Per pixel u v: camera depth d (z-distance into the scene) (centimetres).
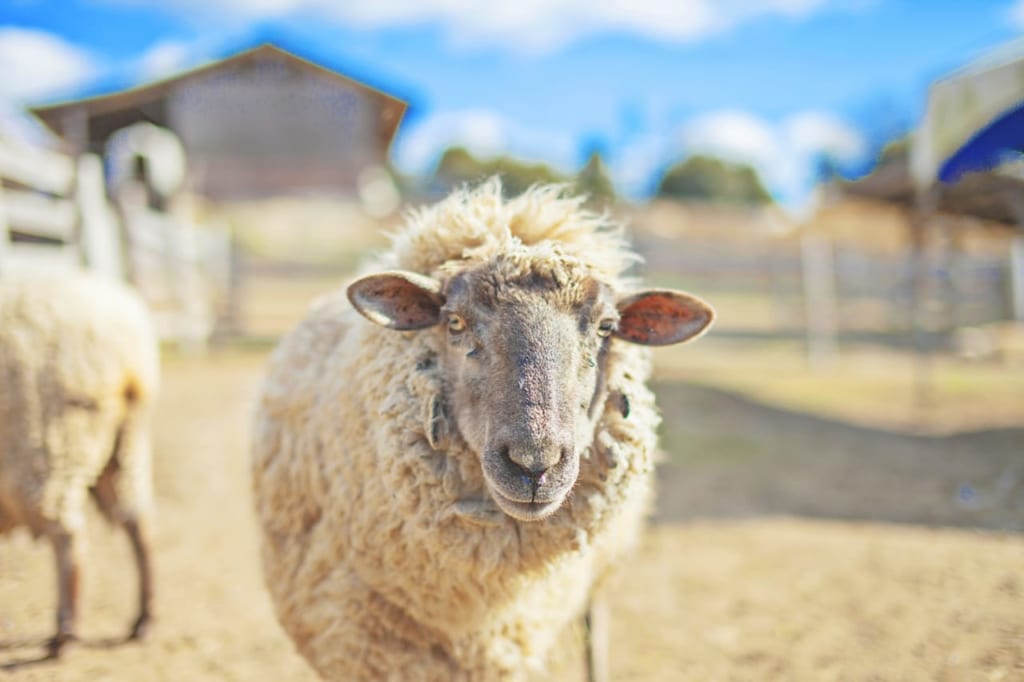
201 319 1470
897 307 2158
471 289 286
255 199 1842
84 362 400
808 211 1759
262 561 353
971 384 1349
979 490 714
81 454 399
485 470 265
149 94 1098
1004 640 407
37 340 391
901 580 511
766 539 617
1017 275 2067
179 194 1387
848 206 1499
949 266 1739
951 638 420
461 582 287
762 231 2023
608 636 460
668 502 723
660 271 1908
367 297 288
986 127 741
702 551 596
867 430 1010
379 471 293
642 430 316
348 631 299
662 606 501
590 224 330
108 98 1056
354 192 1570
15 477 387
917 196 1138
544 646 324
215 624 459
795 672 405
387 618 298
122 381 418
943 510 667
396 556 289
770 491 753
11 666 384
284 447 342
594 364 288
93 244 1041
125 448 430
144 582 436
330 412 317
